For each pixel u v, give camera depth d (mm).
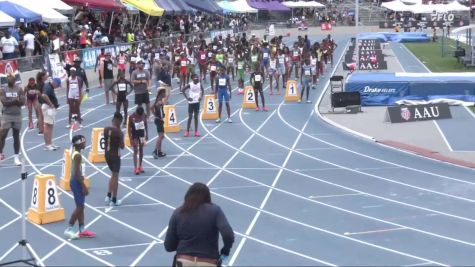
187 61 35625
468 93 29922
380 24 92312
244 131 24984
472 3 90375
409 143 22438
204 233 6988
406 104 27766
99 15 49062
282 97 33719
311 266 11406
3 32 32594
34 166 19172
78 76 26547
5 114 19031
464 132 24000
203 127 25750
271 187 17047
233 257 11828
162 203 15555
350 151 21469
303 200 15812
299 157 20656
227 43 44969
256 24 88438
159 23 57594
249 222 14039
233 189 16844
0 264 10812
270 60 35188
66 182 16625
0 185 17156
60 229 13539
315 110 29594
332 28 91062
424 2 86938
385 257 11867
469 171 18641
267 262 11586
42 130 23844
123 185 17172
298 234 13234
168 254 12039
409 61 52375
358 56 43188
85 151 21250
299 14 102875
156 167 19203
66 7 36125
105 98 32656
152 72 37469
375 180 17703
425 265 11453
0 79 26391
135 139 18156
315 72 36625
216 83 29375
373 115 27969
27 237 13023
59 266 11422
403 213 14688
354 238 12977
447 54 58250
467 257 11867
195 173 18547
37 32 35250
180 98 33656
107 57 30359
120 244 12609
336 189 16812
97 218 14312
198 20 65688
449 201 15625
